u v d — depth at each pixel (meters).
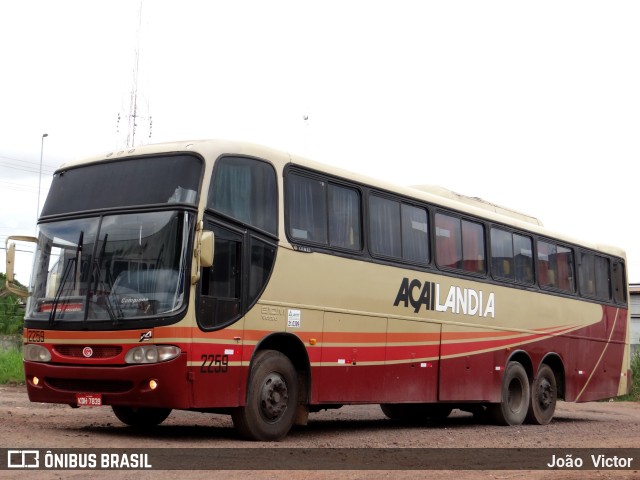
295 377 12.95
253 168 12.40
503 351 18.08
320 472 9.48
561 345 20.20
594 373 21.50
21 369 25.75
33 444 10.60
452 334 16.48
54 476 8.55
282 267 12.65
